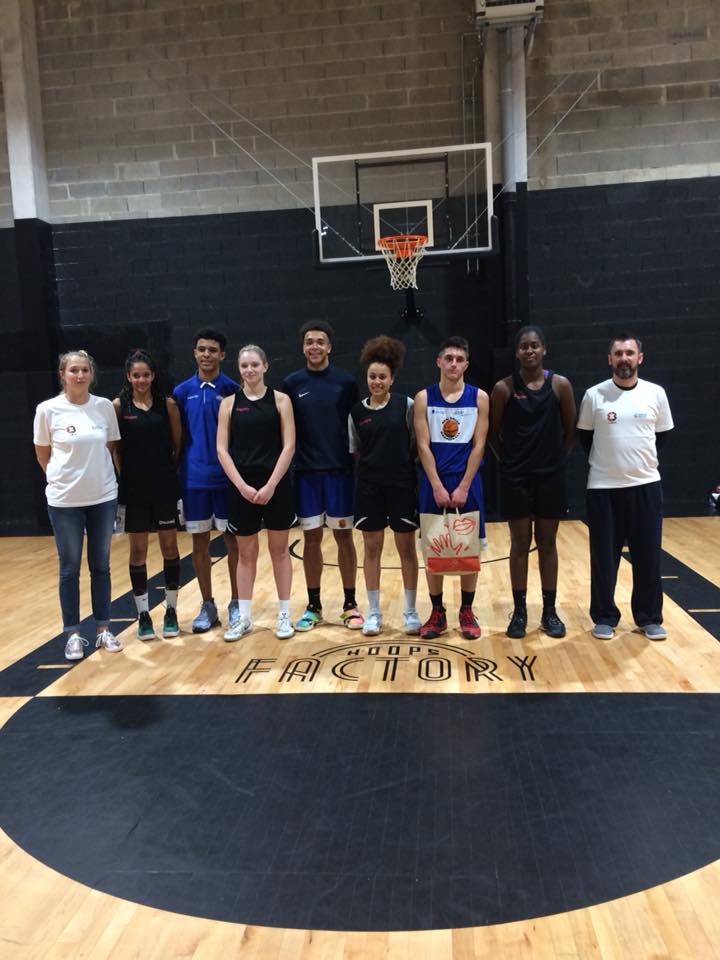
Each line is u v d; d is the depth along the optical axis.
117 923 1.74
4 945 1.69
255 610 4.17
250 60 6.84
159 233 7.11
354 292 7.00
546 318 6.88
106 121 7.04
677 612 3.87
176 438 3.65
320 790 2.26
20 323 7.22
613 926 1.67
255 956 1.62
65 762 2.51
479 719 2.70
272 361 7.14
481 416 3.30
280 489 3.51
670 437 6.89
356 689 3.01
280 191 6.95
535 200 6.77
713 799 2.16
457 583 4.62
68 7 6.93
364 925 1.69
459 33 6.63
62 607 3.46
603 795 2.19
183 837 2.05
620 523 3.43
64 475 3.32
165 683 3.14
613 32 6.54
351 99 6.80
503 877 1.84
